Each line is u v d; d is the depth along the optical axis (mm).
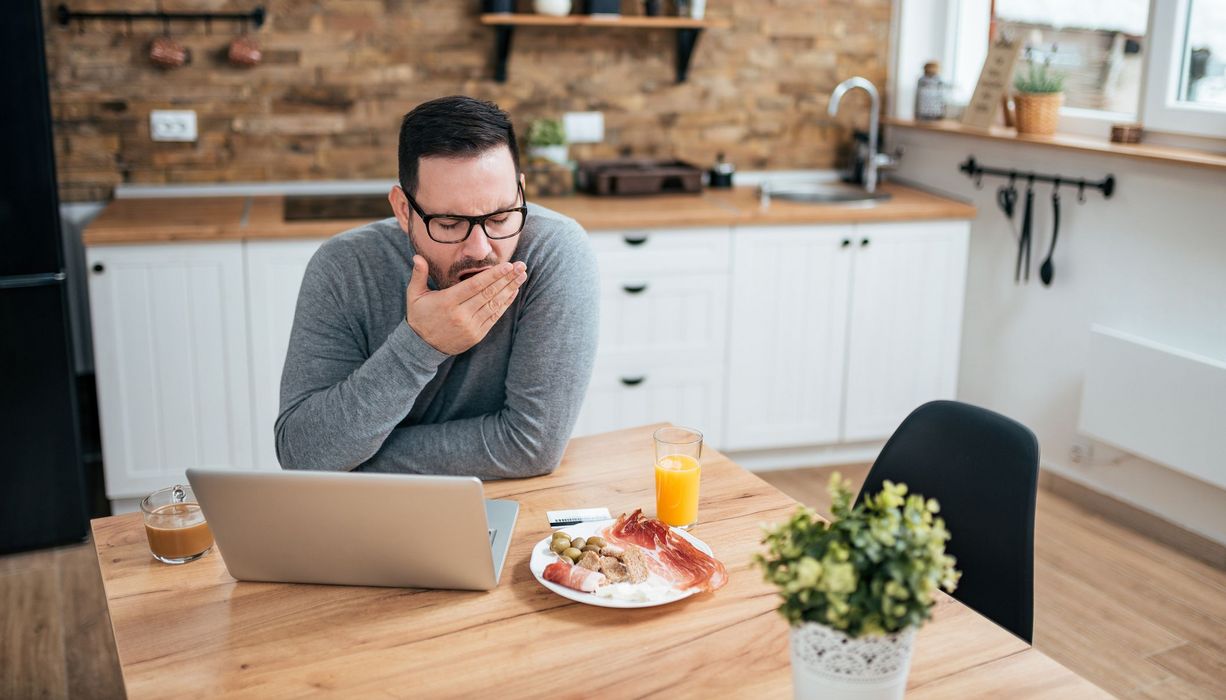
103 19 3295
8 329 2803
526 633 1234
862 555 969
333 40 3490
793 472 3629
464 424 1653
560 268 1658
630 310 3324
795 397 3543
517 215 1464
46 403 2891
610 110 3799
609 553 1367
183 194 3490
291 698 1117
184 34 3369
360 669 1166
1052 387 3441
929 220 3500
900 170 4070
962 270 3584
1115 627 2600
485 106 1443
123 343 2984
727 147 3957
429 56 3584
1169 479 3049
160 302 2982
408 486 1222
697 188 3660
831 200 3611
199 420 3088
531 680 1146
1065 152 3293
